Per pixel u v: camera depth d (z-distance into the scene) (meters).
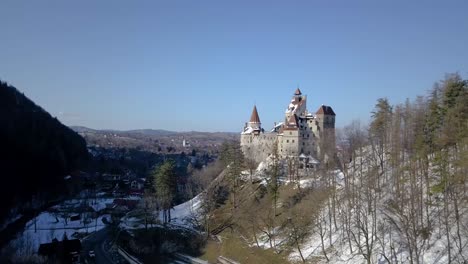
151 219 114.62
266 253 86.75
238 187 129.50
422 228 63.31
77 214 136.25
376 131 104.81
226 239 100.31
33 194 148.50
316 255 78.19
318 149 158.25
